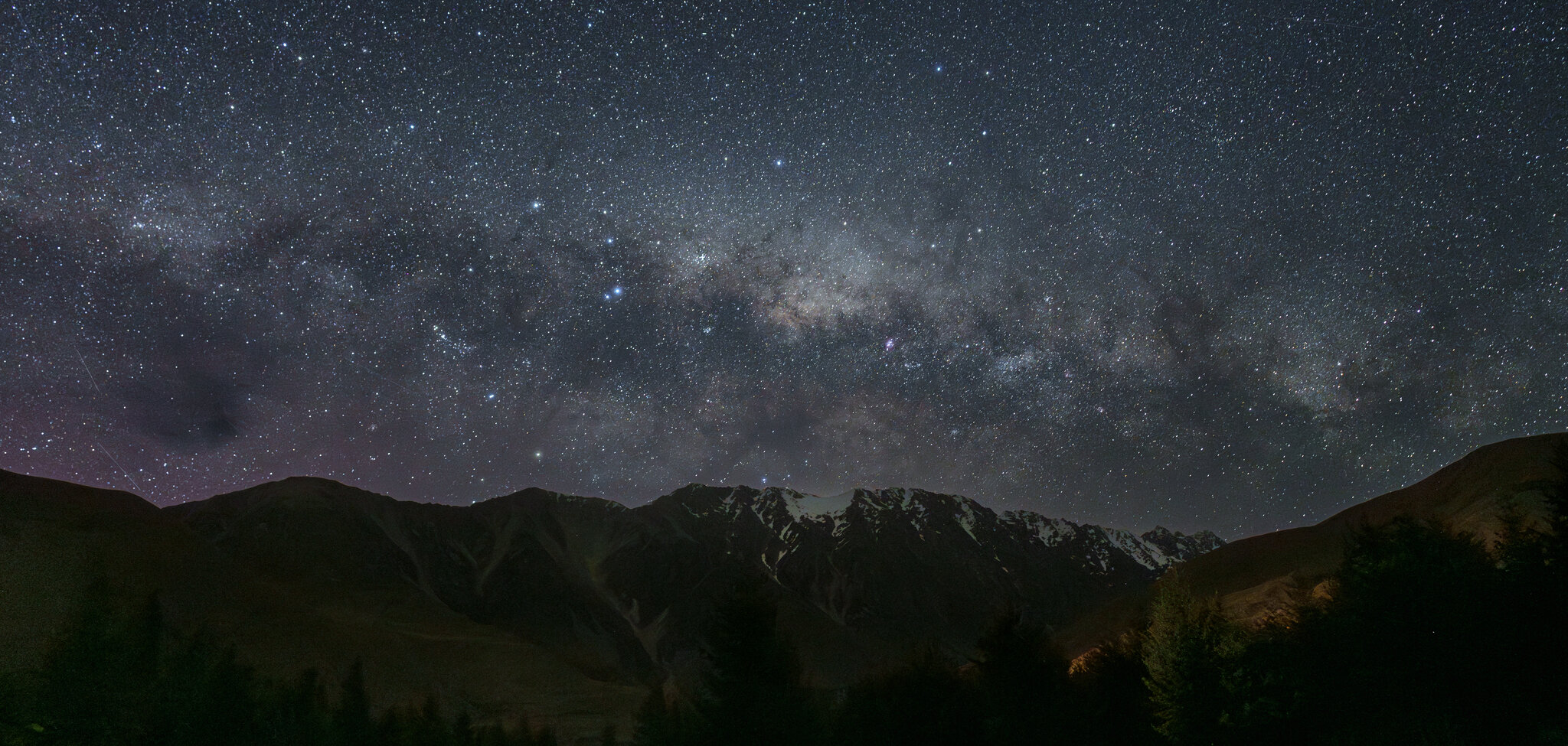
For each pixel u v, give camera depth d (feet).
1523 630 62.28
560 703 378.32
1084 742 84.79
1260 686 70.13
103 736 140.87
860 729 91.25
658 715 116.06
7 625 237.66
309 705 210.59
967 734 85.10
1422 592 66.08
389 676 349.61
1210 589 182.39
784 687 79.20
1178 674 73.87
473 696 369.71
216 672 184.55
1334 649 69.56
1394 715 64.13
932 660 92.43
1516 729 60.64
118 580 293.64
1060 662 94.07
